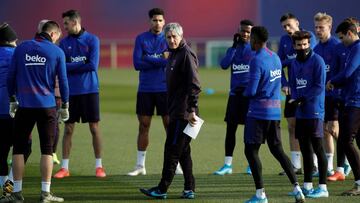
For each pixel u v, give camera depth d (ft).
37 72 96.58
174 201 99.30
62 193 105.29
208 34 468.75
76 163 132.36
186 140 99.19
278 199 99.76
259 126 95.55
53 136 98.22
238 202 98.48
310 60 100.37
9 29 104.88
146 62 119.44
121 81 333.42
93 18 474.08
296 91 102.12
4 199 98.37
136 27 472.44
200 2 469.57
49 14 474.49
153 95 120.37
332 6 420.36
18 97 97.55
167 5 472.03
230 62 119.65
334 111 115.96
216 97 259.60
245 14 462.19
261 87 95.30
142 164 121.90
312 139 100.58
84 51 118.93
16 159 97.09
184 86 98.48
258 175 95.40
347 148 102.47
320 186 100.63
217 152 143.95
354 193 101.65
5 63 103.19
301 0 431.43
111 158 137.90
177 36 98.02
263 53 95.40
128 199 100.99
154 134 168.35
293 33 107.65
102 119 200.03
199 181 114.73
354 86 102.63
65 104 98.94
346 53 111.96
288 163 96.12
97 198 101.76
